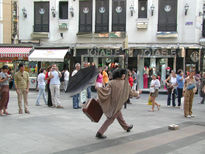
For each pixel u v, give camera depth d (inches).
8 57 741.3
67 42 758.5
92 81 278.5
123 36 720.3
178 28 698.8
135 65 714.8
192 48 668.7
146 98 568.4
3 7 833.5
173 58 692.7
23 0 774.5
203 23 708.7
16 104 430.0
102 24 741.3
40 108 396.5
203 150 198.8
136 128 270.2
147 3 716.0
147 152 191.6
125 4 727.7
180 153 190.5
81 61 734.5
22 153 183.9
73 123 287.6
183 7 695.1
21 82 338.0
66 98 541.3
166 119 326.3
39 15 770.8
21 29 778.8
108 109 219.1
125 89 222.2
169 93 451.8
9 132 241.0
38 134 236.4
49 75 410.6
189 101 347.9
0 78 319.0
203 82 492.1
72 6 750.5
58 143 210.4
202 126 287.4
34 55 698.2
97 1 740.7
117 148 200.2
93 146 204.1
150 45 707.4
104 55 720.3
